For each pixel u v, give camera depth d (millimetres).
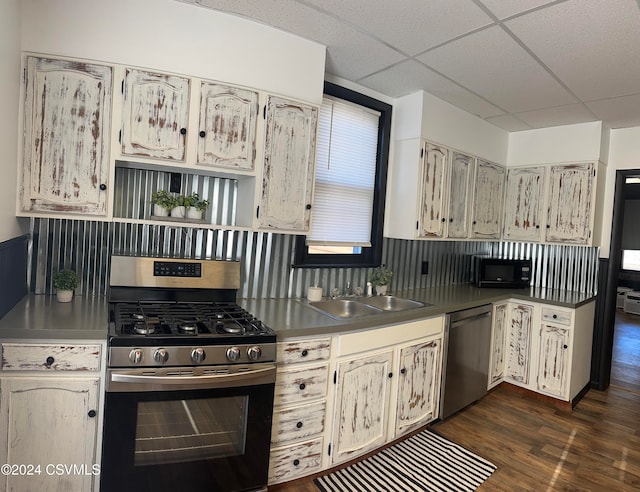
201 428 1652
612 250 3525
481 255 4086
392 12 1896
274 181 2172
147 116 1849
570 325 3129
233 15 1996
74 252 2057
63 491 1578
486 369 3211
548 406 3201
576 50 2131
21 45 1654
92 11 1746
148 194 2168
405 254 3324
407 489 2070
